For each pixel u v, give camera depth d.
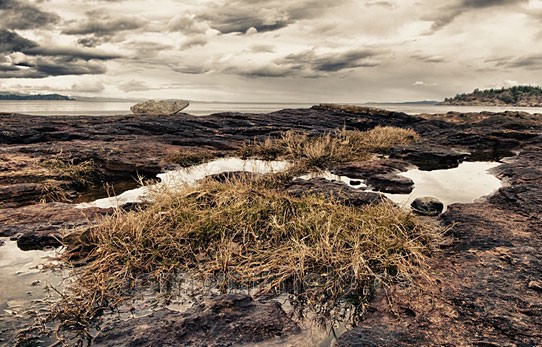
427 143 15.02
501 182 8.80
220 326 3.25
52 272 4.32
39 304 3.67
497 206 6.39
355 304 3.67
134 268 4.31
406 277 3.98
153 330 3.17
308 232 4.91
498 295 3.62
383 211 5.55
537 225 5.36
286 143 13.01
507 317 3.28
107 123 15.95
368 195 6.82
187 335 3.13
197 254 4.65
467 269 4.19
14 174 8.38
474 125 18.62
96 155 10.17
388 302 3.62
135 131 14.75
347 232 4.78
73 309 3.54
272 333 3.20
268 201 5.68
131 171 9.73
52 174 8.52
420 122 22.31
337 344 3.04
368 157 11.98
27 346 3.07
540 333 3.05
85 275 4.18
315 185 7.51
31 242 5.07
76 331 3.28
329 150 11.57
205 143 13.30
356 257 4.10
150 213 5.17
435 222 5.91
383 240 4.62
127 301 3.76
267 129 16.16
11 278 4.17
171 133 15.02
